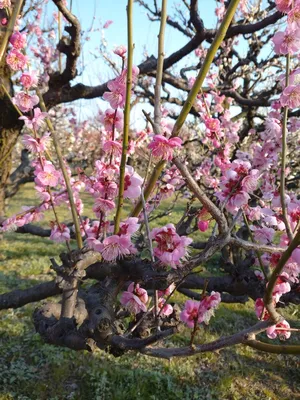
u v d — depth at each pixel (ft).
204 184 11.42
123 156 3.56
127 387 13.01
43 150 5.15
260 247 3.85
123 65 3.89
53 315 4.97
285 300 5.70
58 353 14.48
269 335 4.60
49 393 12.69
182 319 4.21
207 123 7.36
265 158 6.35
